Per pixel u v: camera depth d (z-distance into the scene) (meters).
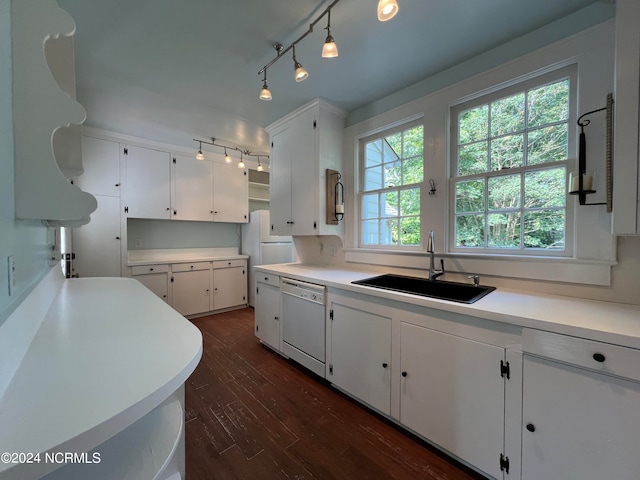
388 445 1.53
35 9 0.69
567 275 1.50
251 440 1.57
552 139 1.63
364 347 1.81
